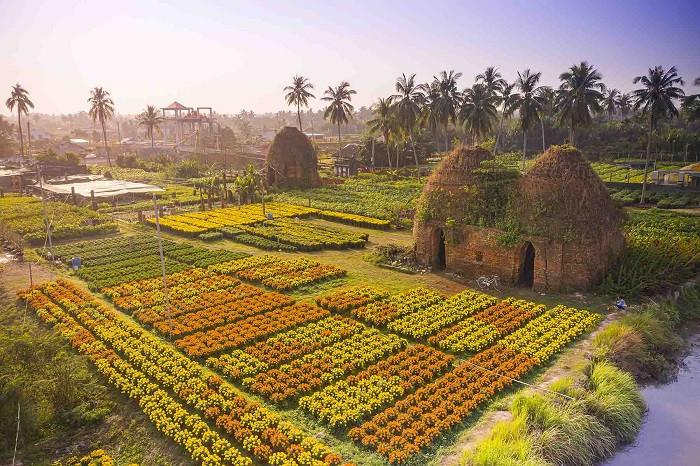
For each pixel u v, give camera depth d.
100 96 128.00
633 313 31.91
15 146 148.12
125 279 40.06
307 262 44.28
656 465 20.42
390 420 21.98
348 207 68.81
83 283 40.53
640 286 34.91
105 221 61.47
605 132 131.25
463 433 21.16
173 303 35.00
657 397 25.23
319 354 27.52
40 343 25.44
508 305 34.28
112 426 22.55
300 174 86.19
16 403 21.95
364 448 20.30
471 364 26.47
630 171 99.12
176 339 29.98
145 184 93.75
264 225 59.38
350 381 24.86
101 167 122.88
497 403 23.25
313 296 36.94
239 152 139.75
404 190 80.06
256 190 76.50
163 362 26.83
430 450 20.06
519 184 38.66
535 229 36.59
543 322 31.38
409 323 31.41
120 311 34.56
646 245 41.09
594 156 121.50
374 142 106.12
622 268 36.84
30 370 23.97
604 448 20.84
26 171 100.38
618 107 149.38
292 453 19.69
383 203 70.00
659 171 88.12
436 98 83.94
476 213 39.78
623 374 24.73
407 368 26.12
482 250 39.84
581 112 71.31
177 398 24.05
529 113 75.75
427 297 35.78
